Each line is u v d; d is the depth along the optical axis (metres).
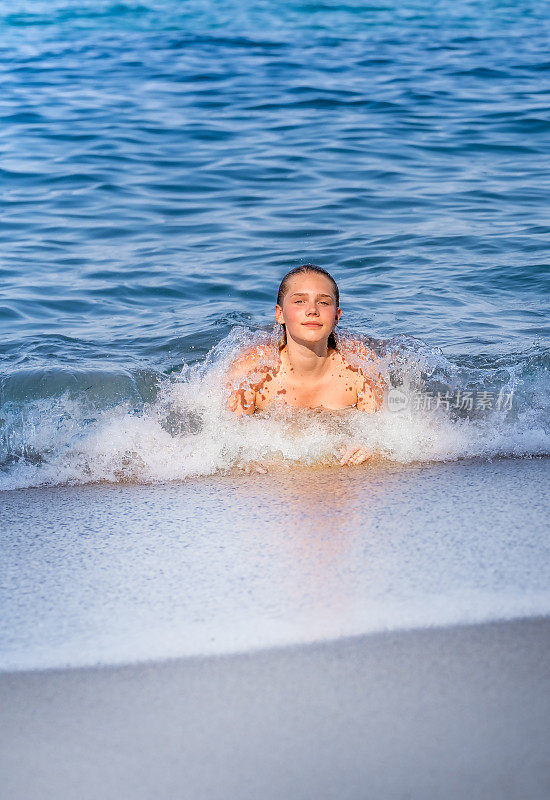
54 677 3.17
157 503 4.79
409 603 3.53
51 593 3.75
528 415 6.04
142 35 26.19
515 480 4.95
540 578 3.71
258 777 2.71
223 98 18.31
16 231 11.12
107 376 6.65
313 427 5.79
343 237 10.84
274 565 3.91
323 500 4.71
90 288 9.30
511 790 2.63
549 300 8.83
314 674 3.13
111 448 5.55
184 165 13.97
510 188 12.74
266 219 11.55
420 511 4.48
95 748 2.84
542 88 18.98
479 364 7.15
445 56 22.73
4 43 24.69
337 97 18.33
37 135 15.62
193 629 3.42
